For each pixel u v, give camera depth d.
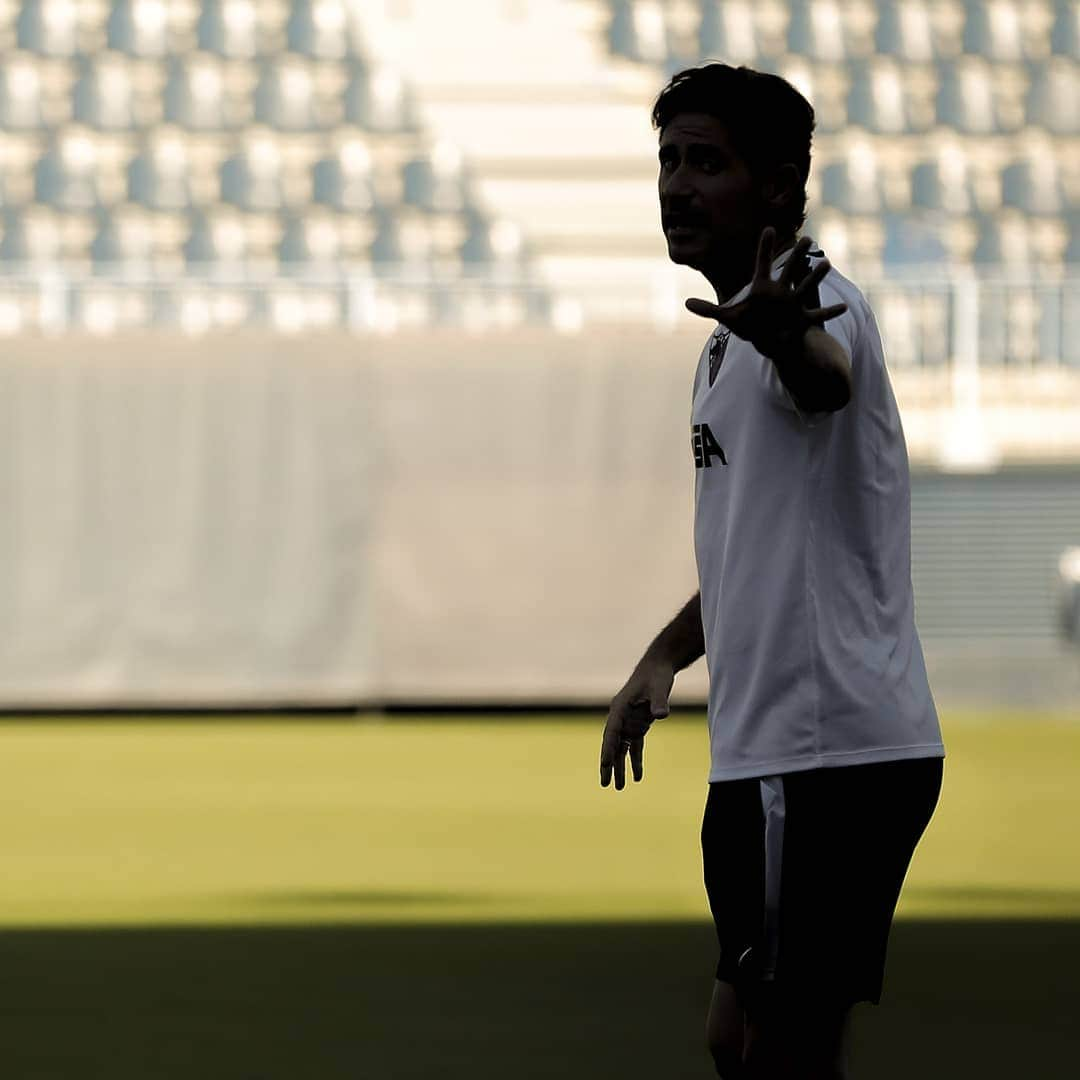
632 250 62.72
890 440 7.70
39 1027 14.50
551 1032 14.21
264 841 25.77
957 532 49.00
